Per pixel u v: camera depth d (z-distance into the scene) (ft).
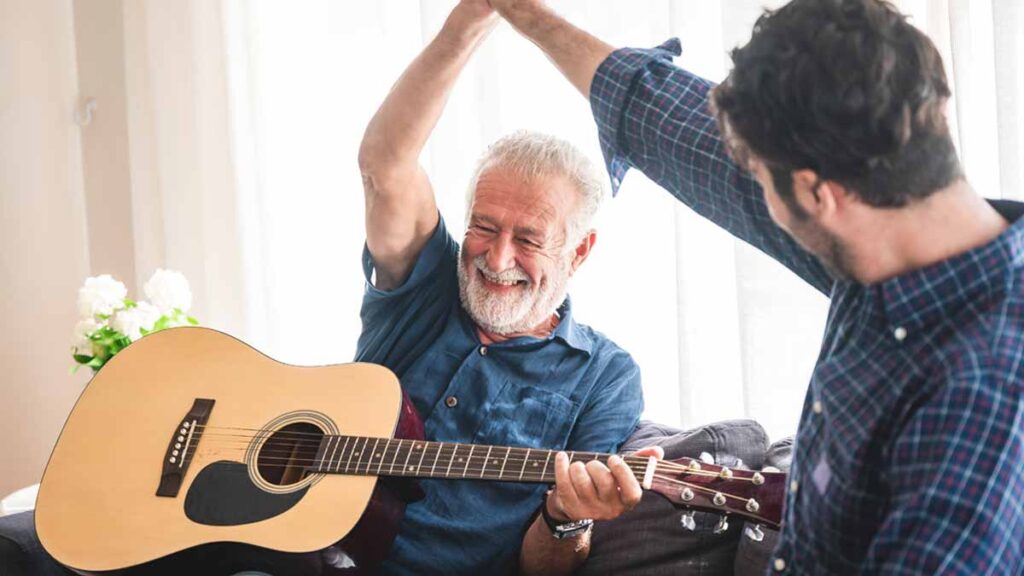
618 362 7.61
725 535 6.86
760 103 3.77
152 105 10.66
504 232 7.25
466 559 7.08
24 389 11.44
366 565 6.49
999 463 3.48
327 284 10.06
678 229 8.05
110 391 7.14
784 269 7.70
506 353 7.45
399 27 9.54
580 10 8.86
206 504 6.57
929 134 3.68
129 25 10.72
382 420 6.74
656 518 6.98
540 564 6.89
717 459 6.98
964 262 3.72
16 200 11.28
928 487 3.51
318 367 7.16
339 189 9.96
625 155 5.47
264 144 9.99
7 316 11.36
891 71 3.65
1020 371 3.57
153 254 10.86
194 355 7.32
